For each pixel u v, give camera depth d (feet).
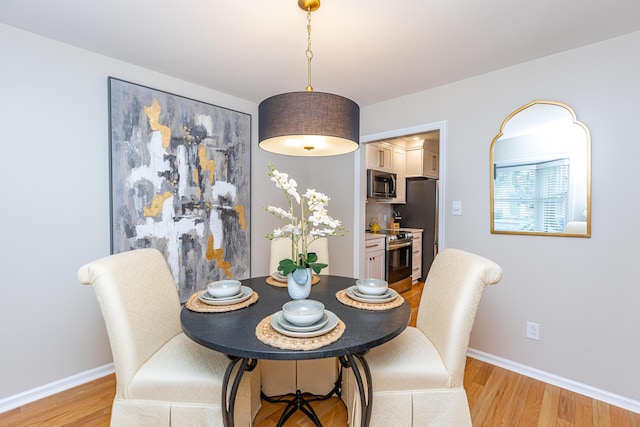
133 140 7.18
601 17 5.32
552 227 6.68
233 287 5.14
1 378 5.72
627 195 5.84
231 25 5.62
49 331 6.23
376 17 5.34
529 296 7.02
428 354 4.63
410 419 4.33
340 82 8.20
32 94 5.94
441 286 4.96
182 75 7.85
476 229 7.80
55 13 5.29
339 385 6.33
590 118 6.20
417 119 8.86
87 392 6.32
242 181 9.53
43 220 6.11
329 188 11.35
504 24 5.55
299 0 4.90
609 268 6.05
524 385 6.64
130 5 5.05
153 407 4.19
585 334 6.32
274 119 4.67
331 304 4.90
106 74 6.86
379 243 12.60
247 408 4.87
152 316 4.75
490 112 7.53
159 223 7.66
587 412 5.73
